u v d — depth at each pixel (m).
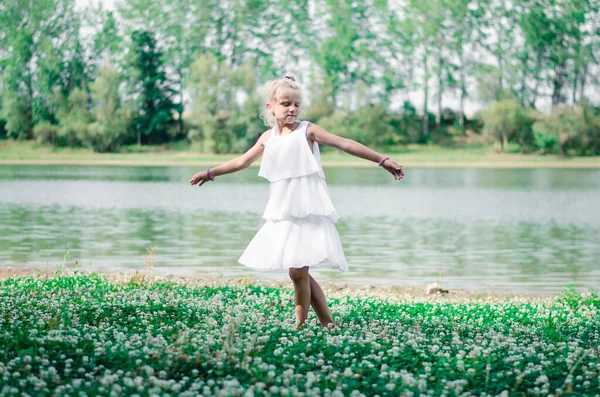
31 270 12.69
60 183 42.25
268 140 6.28
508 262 14.91
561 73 92.50
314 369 4.72
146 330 6.00
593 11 91.25
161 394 4.06
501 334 6.16
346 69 92.88
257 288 9.87
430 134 88.56
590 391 4.43
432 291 11.32
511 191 39.72
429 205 30.31
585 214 26.77
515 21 92.69
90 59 92.38
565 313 8.62
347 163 73.50
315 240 6.03
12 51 88.19
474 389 4.41
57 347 5.01
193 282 10.95
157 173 54.62
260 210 26.55
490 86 90.88
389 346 5.42
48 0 89.56
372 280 12.60
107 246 16.50
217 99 81.69
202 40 93.00
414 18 92.62
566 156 83.50
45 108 87.81
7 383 4.20
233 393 4.00
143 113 87.81
